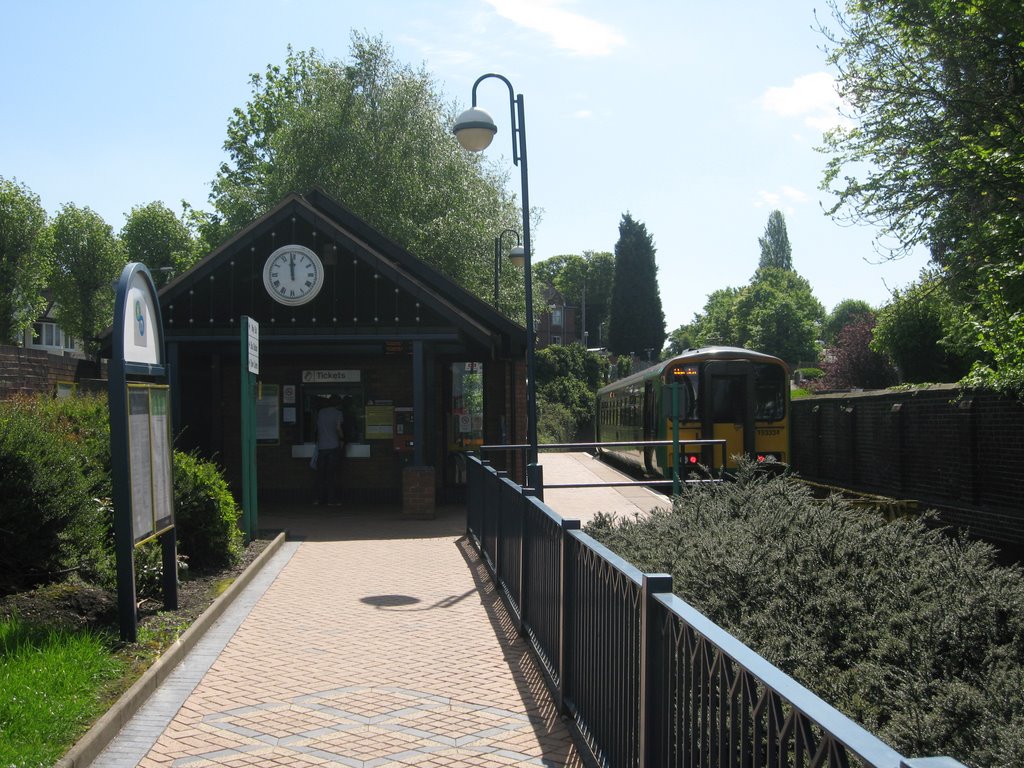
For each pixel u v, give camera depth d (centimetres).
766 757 270
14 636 596
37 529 751
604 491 1998
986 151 1475
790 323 7850
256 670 662
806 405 2650
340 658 696
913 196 1630
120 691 570
